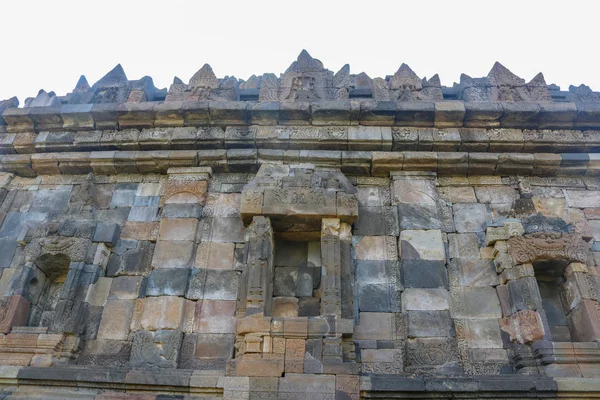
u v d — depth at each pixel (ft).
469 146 33.99
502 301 28.84
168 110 34.78
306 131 34.60
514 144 33.88
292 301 29.43
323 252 28.81
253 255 28.43
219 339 27.76
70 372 25.86
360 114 34.37
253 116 34.78
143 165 34.83
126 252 31.71
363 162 33.63
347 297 27.89
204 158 34.22
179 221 31.81
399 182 33.30
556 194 33.55
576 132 34.47
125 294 29.99
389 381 24.68
